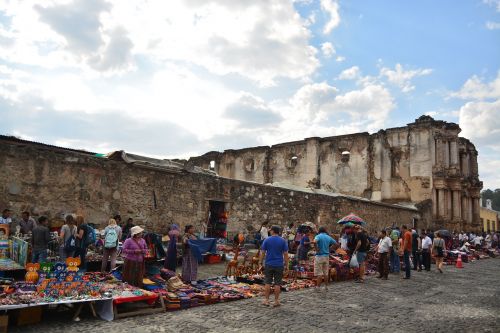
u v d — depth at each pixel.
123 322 7.36
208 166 44.34
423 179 33.88
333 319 8.09
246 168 41.44
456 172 34.75
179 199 16.03
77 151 13.92
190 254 10.80
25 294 7.29
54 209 12.41
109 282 8.98
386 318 8.36
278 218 20.58
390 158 35.59
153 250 11.02
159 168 15.26
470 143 40.88
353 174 35.66
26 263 9.16
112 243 10.64
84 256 10.48
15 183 11.68
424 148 34.22
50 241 10.95
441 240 17.33
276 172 39.53
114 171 14.01
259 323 7.57
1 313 6.77
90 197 13.29
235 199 18.47
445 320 8.41
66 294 7.54
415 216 32.03
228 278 11.89
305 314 8.42
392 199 34.66
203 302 9.10
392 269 16.02
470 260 24.44
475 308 9.73
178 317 7.86
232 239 17.98
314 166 37.19
